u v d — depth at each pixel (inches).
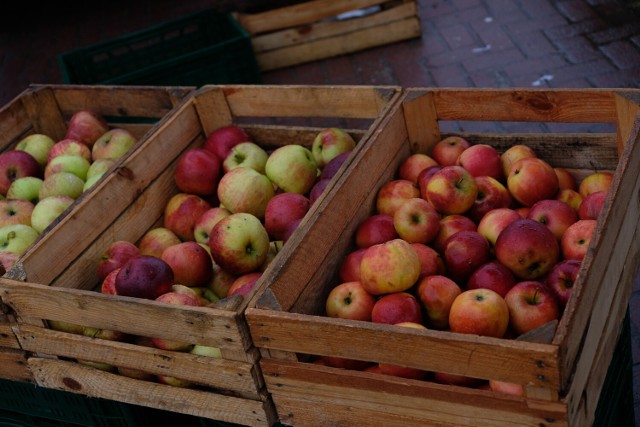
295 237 52.1
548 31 112.0
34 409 59.7
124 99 73.5
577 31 110.3
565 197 59.0
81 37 146.5
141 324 50.4
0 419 62.1
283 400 49.4
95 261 60.4
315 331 46.0
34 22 155.6
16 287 53.0
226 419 51.4
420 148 64.8
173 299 52.5
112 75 107.8
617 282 49.1
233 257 58.2
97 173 67.7
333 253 55.5
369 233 57.5
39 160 73.3
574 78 101.2
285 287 50.3
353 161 57.7
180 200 65.3
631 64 101.3
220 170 67.0
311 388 48.0
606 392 51.2
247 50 102.4
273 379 48.8
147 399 53.2
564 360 41.1
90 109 75.4
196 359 50.0
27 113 75.4
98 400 56.8
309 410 49.1
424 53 114.9
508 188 60.4
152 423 58.3
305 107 67.4
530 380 41.8
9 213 65.9
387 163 61.4
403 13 117.1
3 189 70.7
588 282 43.9
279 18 117.8
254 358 48.5
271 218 61.1
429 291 52.0
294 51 119.7
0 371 57.4
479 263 54.3
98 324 52.0
